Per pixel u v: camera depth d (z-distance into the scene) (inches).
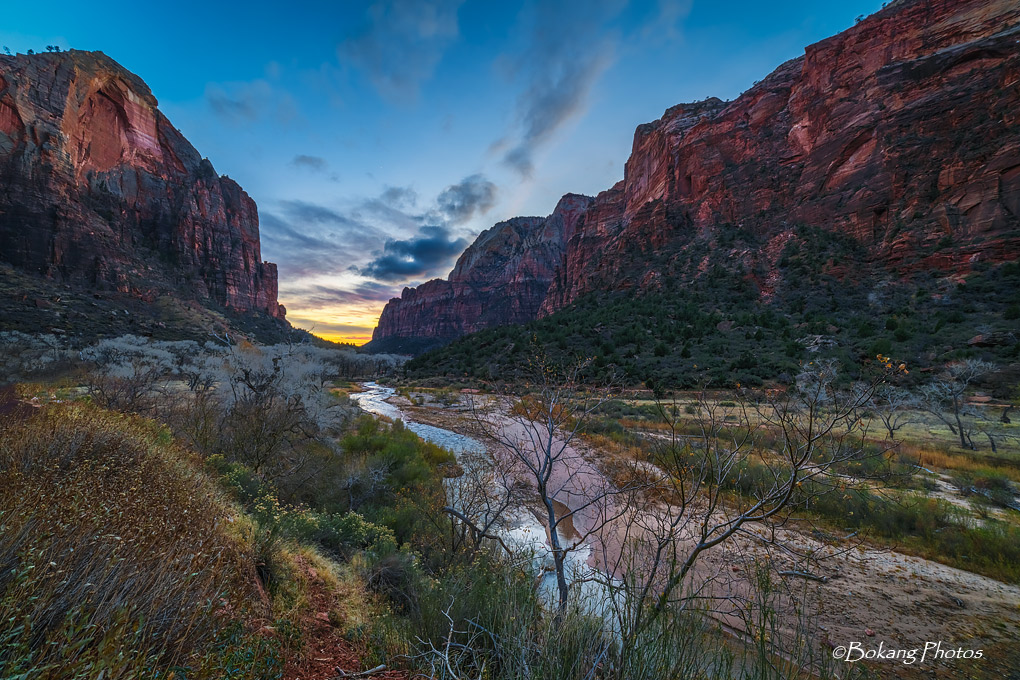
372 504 371.2
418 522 324.8
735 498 327.9
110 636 64.4
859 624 228.7
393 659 122.8
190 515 131.2
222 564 121.9
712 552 249.0
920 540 333.1
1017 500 421.7
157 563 92.0
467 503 277.1
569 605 108.5
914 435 798.5
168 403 529.3
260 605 132.1
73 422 184.5
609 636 96.0
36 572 70.7
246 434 426.0
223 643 89.8
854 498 372.2
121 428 213.3
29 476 115.3
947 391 900.0
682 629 96.8
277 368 550.9
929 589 268.2
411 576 206.2
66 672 56.4
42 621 66.2
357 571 205.3
